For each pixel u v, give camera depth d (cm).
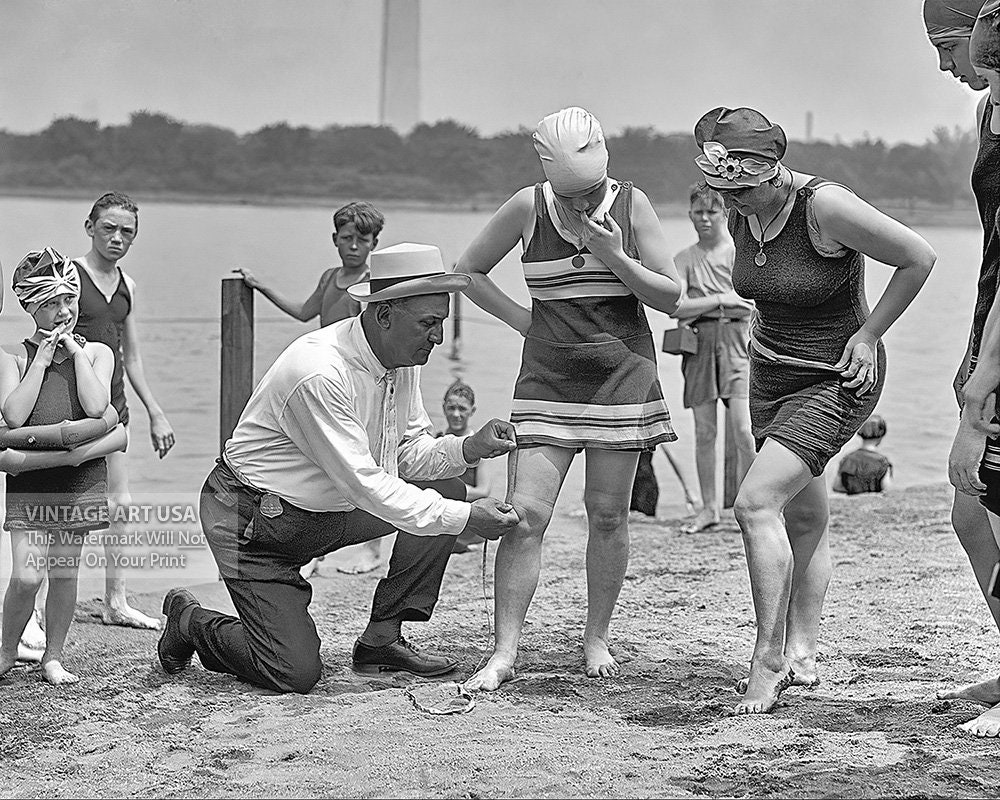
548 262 426
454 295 1555
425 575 452
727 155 387
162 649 453
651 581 618
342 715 401
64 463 441
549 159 406
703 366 734
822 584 432
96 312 516
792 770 341
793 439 396
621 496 441
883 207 4612
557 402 431
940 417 1384
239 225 3719
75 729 392
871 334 396
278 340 1305
